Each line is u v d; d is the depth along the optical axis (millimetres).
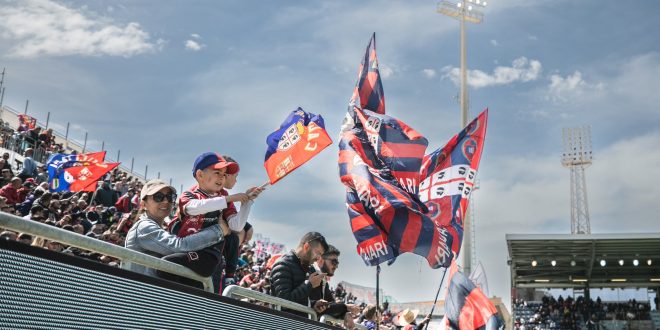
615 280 41344
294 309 6527
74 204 13539
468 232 30547
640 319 41281
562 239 35000
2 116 29062
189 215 4953
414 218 8781
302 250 7082
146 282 3688
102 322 3305
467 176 10656
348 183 9219
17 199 13312
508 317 35312
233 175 5406
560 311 41906
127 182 22234
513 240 35156
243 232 6793
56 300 3033
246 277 12477
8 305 2783
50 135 25156
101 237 10586
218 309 4422
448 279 9883
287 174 6395
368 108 9938
